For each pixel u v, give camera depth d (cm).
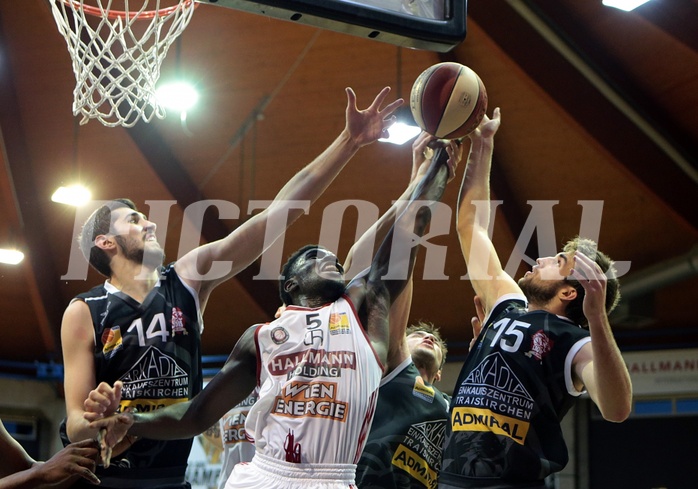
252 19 1073
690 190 1111
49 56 1133
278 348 339
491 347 415
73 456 349
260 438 334
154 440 394
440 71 409
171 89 1062
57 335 1461
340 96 1173
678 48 977
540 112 1152
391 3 419
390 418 473
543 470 391
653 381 1252
